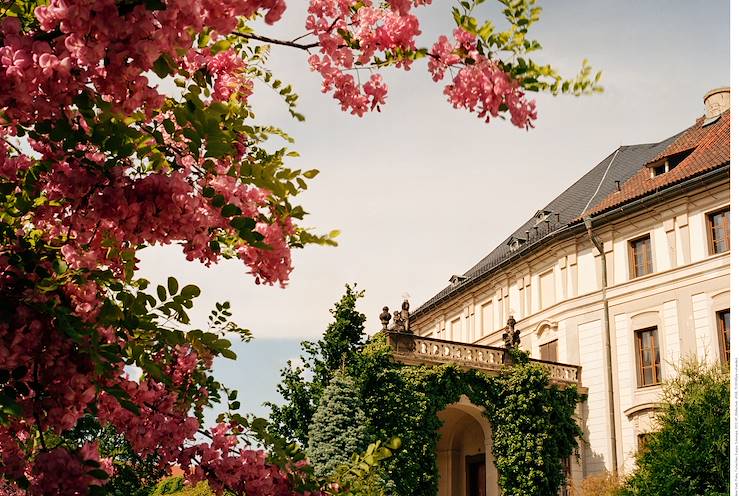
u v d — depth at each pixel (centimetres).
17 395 276
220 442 385
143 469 430
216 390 400
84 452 278
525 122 335
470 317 3716
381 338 2555
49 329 280
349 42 362
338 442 2195
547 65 326
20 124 283
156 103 269
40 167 307
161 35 243
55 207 327
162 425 378
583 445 2745
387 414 2352
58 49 255
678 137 3131
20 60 244
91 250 318
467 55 339
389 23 346
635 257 2759
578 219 2914
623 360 2683
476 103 333
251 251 355
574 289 2930
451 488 3162
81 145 310
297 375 2356
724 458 1598
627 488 1811
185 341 329
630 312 2691
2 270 287
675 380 1825
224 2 259
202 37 356
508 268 3366
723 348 2369
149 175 280
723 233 2450
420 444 2383
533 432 2595
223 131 310
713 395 1683
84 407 287
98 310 305
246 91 419
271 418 2286
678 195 2580
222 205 304
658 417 1809
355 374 2375
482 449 3084
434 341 2616
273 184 331
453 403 2542
